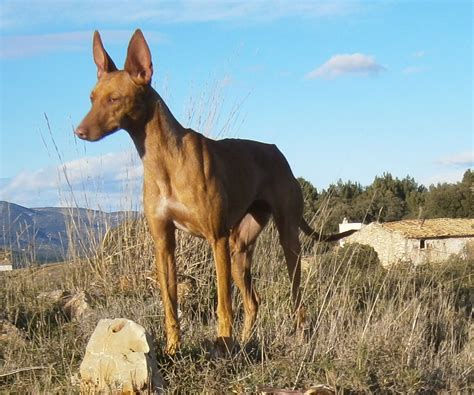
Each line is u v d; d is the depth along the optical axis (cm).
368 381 332
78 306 402
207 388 319
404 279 448
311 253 470
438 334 411
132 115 335
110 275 436
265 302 414
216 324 390
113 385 312
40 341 351
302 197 405
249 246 394
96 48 341
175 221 346
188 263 435
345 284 424
